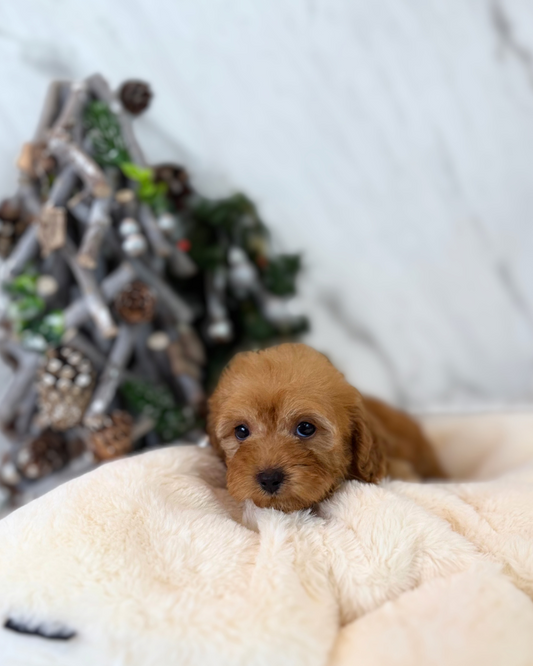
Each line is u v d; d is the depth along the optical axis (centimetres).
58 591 40
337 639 38
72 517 43
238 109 83
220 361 74
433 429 73
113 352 64
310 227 87
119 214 65
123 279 64
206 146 83
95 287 63
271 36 82
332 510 46
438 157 86
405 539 42
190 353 72
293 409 46
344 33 82
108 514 43
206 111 82
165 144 82
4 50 78
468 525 45
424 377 92
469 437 72
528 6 81
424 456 68
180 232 75
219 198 83
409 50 83
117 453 62
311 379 47
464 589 39
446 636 38
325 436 47
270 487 45
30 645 39
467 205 87
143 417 66
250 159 85
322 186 86
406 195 87
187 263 70
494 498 47
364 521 43
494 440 71
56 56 79
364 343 91
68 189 63
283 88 83
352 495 46
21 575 40
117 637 38
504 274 89
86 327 67
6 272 64
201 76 81
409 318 91
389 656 37
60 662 38
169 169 73
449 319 91
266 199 86
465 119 85
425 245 89
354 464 49
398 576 41
